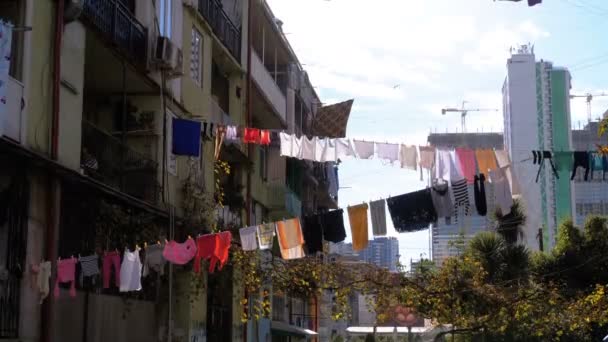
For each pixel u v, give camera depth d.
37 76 12.07
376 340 49.19
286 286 21.03
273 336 31.47
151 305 17.27
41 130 12.09
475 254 28.39
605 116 15.20
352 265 22.45
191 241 13.44
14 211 11.25
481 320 24.39
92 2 13.89
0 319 10.78
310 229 15.34
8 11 11.84
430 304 24.12
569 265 29.66
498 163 13.45
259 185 27.45
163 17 17.59
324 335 49.03
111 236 14.25
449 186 14.09
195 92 19.81
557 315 24.52
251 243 15.04
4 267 11.02
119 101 17.50
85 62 15.38
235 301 22.95
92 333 13.91
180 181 18.44
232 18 24.06
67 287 12.94
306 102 36.06
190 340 18.44
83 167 13.81
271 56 31.42
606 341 16.09
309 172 34.97
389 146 13.73
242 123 24.78
